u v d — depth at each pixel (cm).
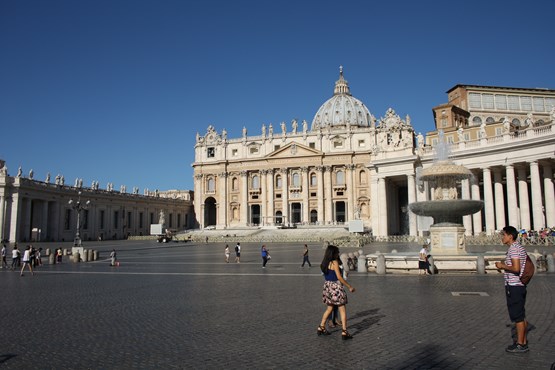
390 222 6725
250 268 2678
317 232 8412
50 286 1892
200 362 795
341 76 16112
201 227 11644
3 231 6538
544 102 8444
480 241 4497
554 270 2073
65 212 7912
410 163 5803
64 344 930
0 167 7519
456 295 1480
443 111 7881
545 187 4988
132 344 923
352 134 10862
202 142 12000
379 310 1246
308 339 945
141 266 2916
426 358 799
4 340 966
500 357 799
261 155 11456
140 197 10156
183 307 1338
